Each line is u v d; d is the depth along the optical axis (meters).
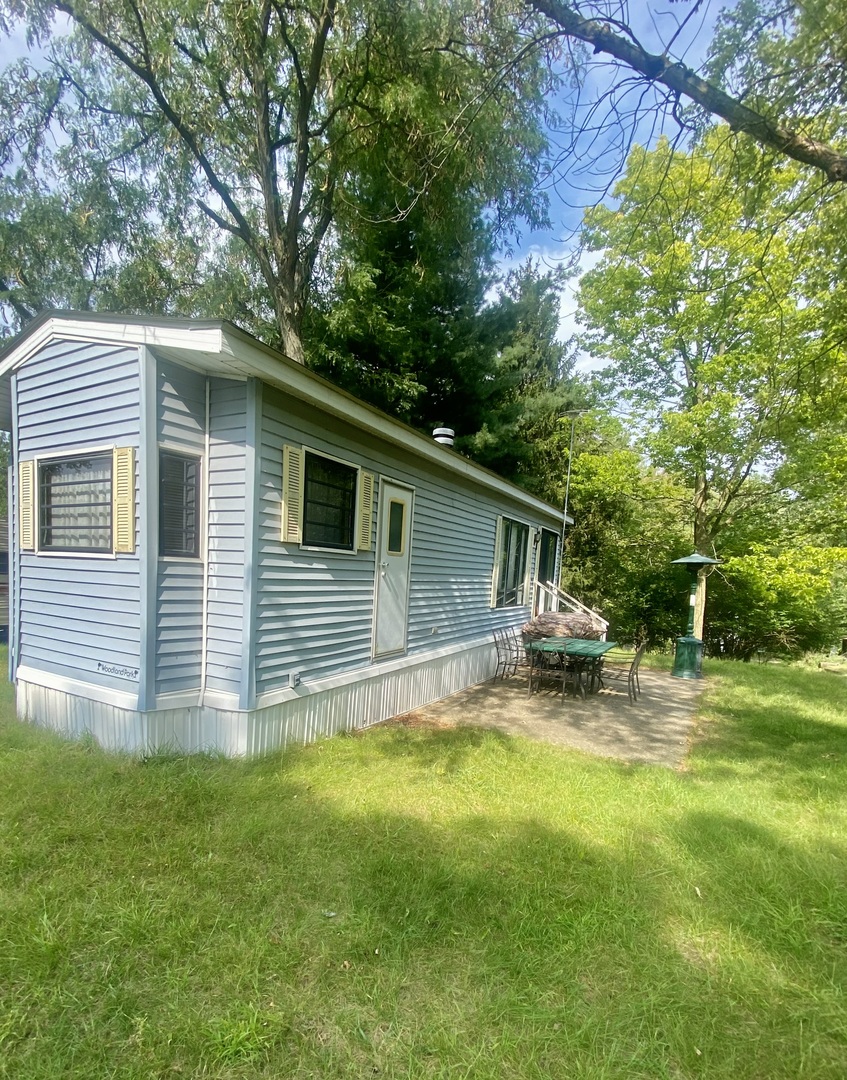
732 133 3.82
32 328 4.61
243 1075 1.65
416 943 2.25
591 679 7.80
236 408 4.07
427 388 13.62
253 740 4.15
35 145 9.30
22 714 5.12
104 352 4.11
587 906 2.53
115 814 3.20
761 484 12.69
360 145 8.46
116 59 8.38
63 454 4.50
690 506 14.03
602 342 13.05
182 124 8.68
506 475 15.50
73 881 2.54
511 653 9.46
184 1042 1.74
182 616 4.11
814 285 5.52
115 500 4.00
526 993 2.01
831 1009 1.99
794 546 13.06
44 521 4.84
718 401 11.12
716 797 3.89
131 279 10.81
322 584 4.81
